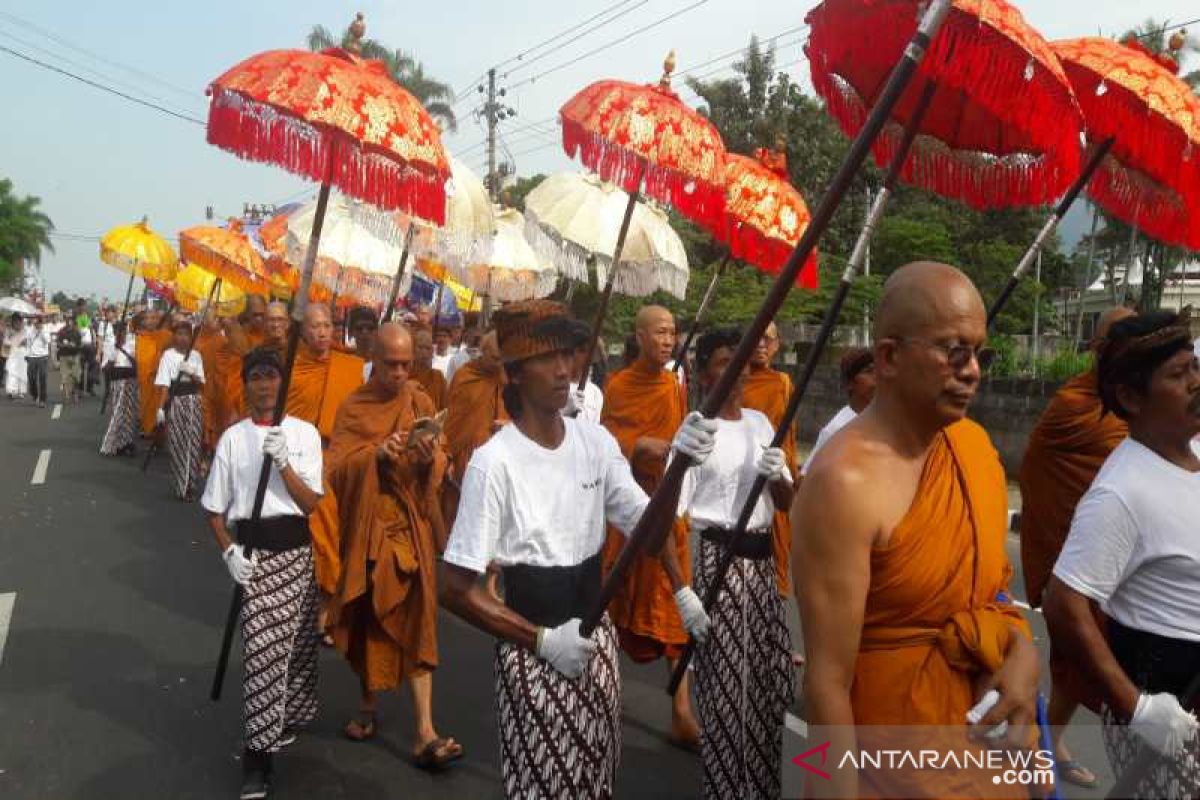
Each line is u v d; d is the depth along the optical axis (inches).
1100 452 139.9
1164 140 122.8
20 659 201.2
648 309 194.9
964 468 68.8
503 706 101.9
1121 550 88.6
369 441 173.3
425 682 160.6
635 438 193.8
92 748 161.9
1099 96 125.2
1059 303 1126.4
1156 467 90.2
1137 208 146.1
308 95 137.7
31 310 852.6
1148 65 124.6
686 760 161.0
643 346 193.9
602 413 198.8
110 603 241.1
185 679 193.0
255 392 150.8
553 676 100.3
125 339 495.8
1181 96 122.9
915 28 102.1
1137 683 90.4
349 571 159.2
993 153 132.9
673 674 149.8
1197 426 90.0
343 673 201.3
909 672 66.7
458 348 390.0
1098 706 95.5
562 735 99.9
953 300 66.2
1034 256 135.9
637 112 173.0
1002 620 68.7
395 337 173.3
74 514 344.2
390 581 158.1
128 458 481.1
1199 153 122.3
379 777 154.3
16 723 170.7
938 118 131.8
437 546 168.6
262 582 147.0
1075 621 88.5
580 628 98.3
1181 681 88.7
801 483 70.4
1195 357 90.2
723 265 199.8
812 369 118.0
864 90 128.6
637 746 166.2
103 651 207.3
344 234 295.0
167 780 151.6
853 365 151.6
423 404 187.9
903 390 67.7
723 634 131.2
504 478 101.7
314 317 219.1
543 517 103.1
